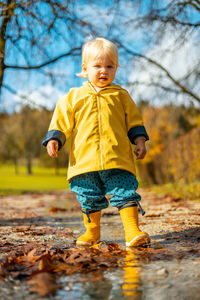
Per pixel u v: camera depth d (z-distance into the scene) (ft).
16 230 10.16
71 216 14.75
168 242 7.72
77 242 7.81
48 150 7.98
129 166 7.83
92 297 4.11
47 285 4.54
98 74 8.34
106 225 11.34
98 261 5.89
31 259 6.09
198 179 29.81
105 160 7.63
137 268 5.39
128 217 7.54
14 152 119.24
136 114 8.55
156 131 38.34
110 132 7.89
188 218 11.55
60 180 75.72
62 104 8.40
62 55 17.92
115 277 4.91
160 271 5.09
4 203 22.88
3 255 6.60
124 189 7.63
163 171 39.37
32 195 32.17
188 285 4.49
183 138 32.53
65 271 5.24
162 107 26.13
